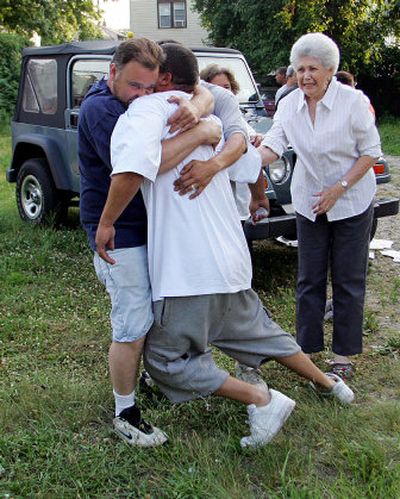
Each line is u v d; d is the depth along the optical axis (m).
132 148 2.68
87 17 23.84
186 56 2.96
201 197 2.88
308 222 3.89
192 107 2.85
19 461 3.04
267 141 3.81
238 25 23.69
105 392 3.65
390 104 22.50
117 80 2.88
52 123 7.20
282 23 21.25
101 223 2.84
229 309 3.03
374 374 4.03
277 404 3.11
